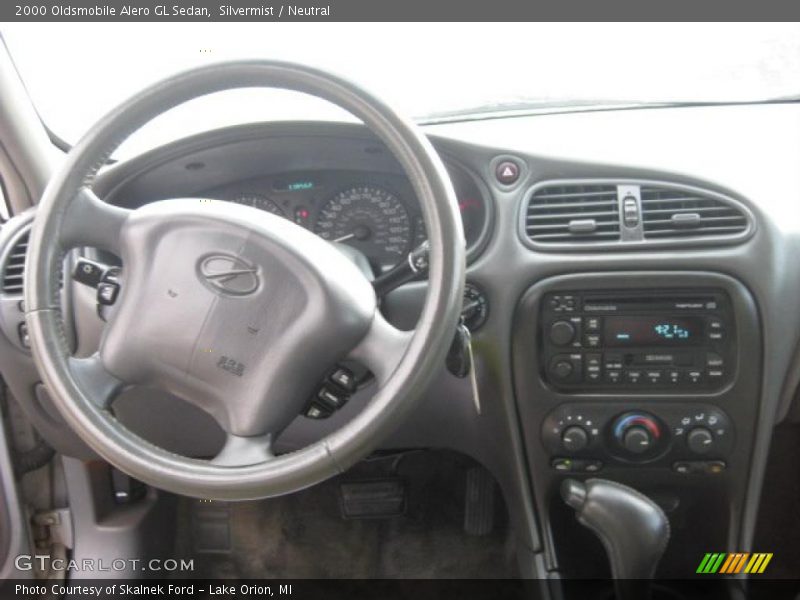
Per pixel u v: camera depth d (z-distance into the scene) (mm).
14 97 1443
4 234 1455
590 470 1427
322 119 1393
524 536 1515
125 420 1536
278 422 1025
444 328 936
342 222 1506
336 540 1936
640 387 1364
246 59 978
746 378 1334
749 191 1333
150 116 1025
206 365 1016
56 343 1008
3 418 1641
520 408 1416
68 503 1759
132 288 1035
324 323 985
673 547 1497
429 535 1913
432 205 945
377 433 938
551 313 1360
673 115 1503
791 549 1646
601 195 1348
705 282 1314
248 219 988
